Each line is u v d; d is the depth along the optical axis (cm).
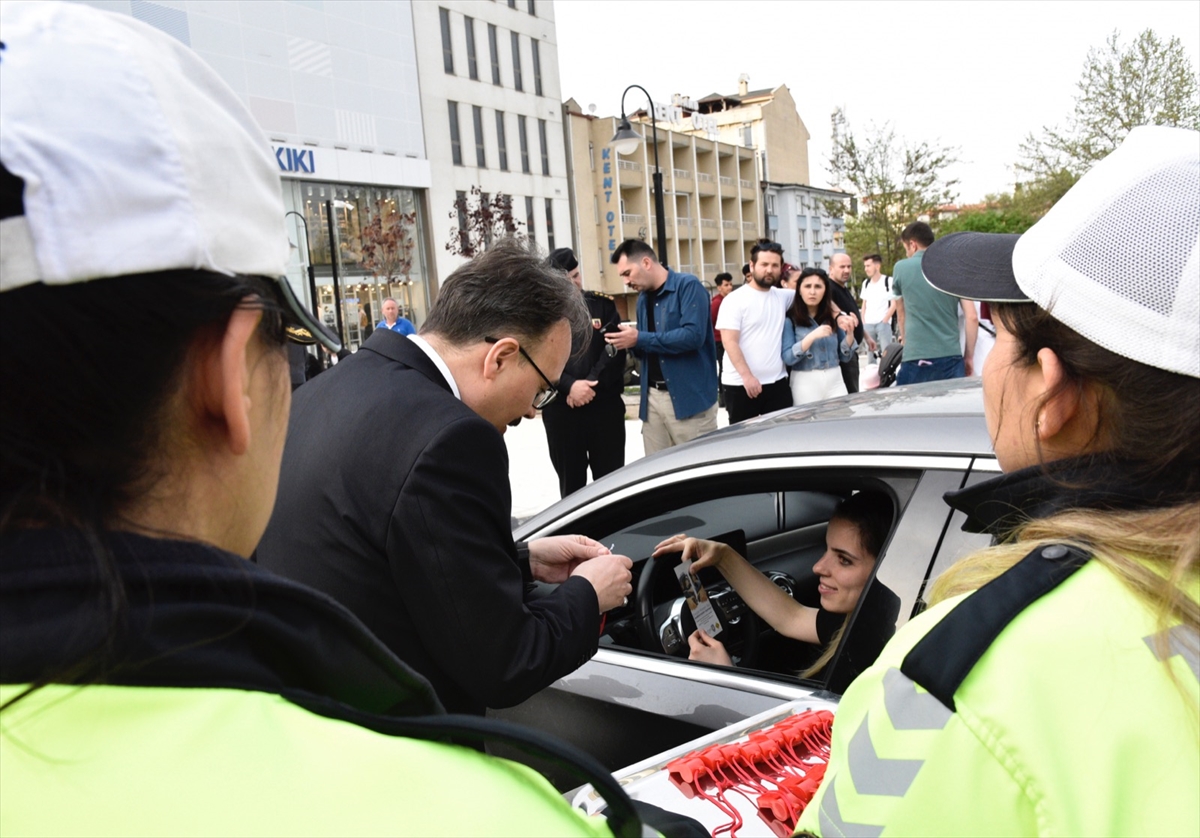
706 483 205
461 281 176
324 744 50
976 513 86
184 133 49
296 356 417
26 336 47
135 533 51
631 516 224
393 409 152
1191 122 2091
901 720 69
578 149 4269
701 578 228
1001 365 84
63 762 44
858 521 193
